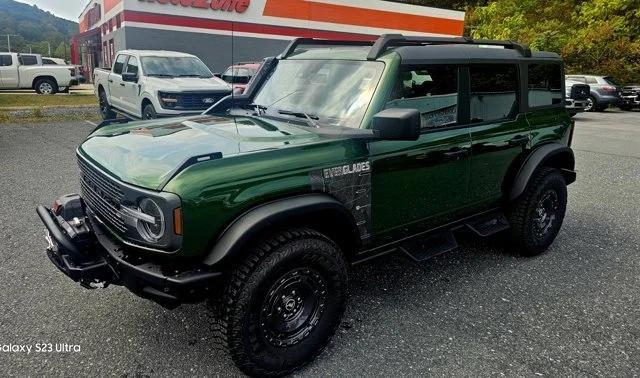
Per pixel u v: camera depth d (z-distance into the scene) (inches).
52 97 719.7
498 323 132.3
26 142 377.1
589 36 1081.4
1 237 180.7
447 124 139.4
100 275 103.7
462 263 171.9
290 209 99.7
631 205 251.6
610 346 122.9
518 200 169.0
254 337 101.3
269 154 103.0
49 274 152.1
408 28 896.9
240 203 96.9
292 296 106.6
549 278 161.3
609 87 798.5
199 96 368.8
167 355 113.6
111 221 106.5
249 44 727.7
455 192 144.7
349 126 121.4
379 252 132.9
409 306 139.9
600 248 189.8
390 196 125.6
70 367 108.2
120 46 676.7
